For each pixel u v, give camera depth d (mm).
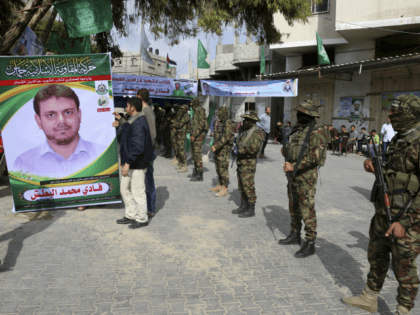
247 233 4523
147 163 4562
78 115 5145
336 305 2822
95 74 5137
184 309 2701
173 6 9188
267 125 12344
